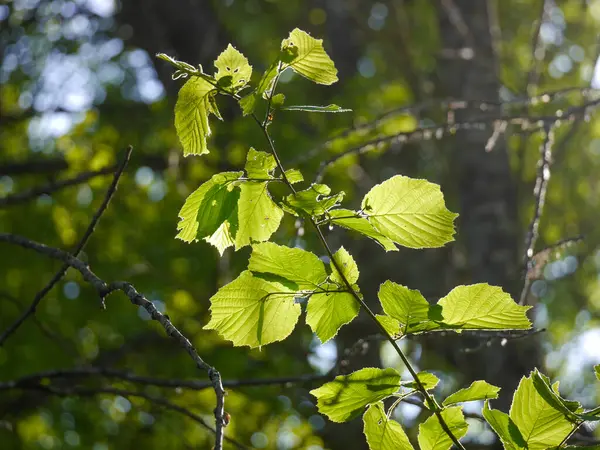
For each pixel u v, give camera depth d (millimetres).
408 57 9523
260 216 1767
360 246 6859
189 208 1756
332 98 7672
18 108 7355
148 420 6707
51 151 7922
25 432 7367
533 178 8305
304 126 7477
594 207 8570
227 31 9367
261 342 1785
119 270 7637
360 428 6891
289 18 10211
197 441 6496
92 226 2621
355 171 7465
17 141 7617
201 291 7477
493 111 5133
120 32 9594
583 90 3742
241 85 1737
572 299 9641
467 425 1846
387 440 1856
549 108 8875
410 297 1762
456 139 5871
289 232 5609
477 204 5656
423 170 8680
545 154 3471
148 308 1942
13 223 7605
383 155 8328
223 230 1782
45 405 6895
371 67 9977
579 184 8586
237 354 6875
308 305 1788
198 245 7586
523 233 7594
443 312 1776
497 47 6422
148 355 7445
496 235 5543
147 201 7363
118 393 3688
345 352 3025
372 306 6582
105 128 7047
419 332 1799
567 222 8531
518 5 10617
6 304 7734
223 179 1751
